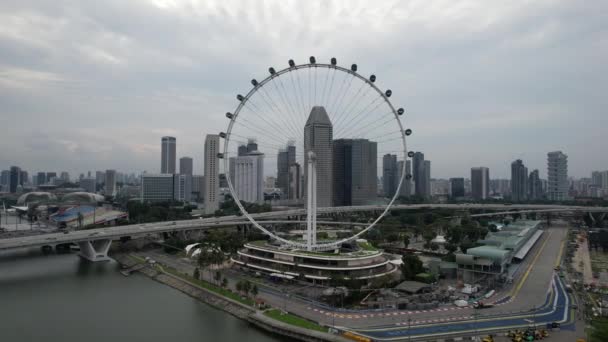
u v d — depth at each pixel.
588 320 145.50
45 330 154.00
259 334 146.38
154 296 197.25
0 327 157.12
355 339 130.00
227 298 180.62
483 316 150.50
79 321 163.00
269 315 156.12
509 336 130.75
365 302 167.00
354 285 177.88
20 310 177.50
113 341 142.88
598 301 168.50
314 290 189.25
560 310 157.38
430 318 149.00
